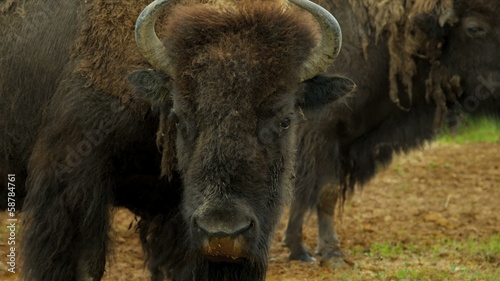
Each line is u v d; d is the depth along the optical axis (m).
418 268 29.39
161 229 22.47
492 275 27.69
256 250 17.86
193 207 17.78
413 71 31.77
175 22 18.94
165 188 21.83
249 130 17.67
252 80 17.72
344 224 39.12
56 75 21.78
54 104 21.22
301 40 18.88
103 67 20.72
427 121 33.09
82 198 20.42
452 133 35.19
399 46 31.39
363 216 41.12
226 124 17.52
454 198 45.84
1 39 22.94
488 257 30.84
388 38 31.34
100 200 20.64
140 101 20.31
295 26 18.77
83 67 20.84
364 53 31.12
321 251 31.44
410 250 33.12
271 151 18.31
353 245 34.69
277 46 18.25
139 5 21.20
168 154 20.00
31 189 21.08
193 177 17.84
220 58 17.78
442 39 31.77
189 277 20.50
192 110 17.97
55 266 20.61
